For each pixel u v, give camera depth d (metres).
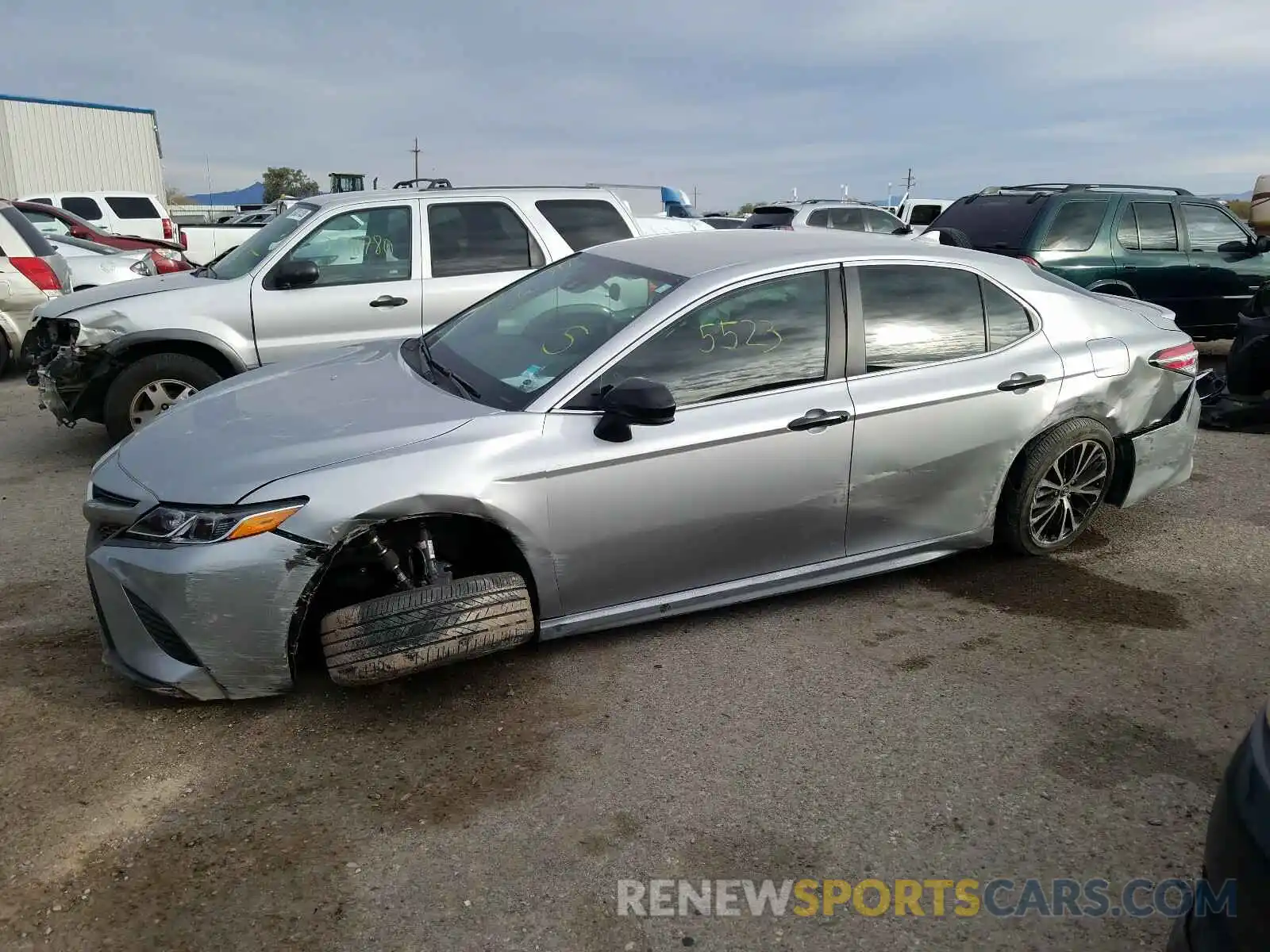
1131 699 3.61
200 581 3.14
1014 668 3.81
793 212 17.25
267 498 3.19
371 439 3.43
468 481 3.38
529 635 3.52
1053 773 3.17
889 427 4.07
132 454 3.58
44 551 4.89
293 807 2.95
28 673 3.65
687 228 13.16
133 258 11.81
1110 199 9.30
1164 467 4.95
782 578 4.08
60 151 25.95
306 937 2.46
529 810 2.95
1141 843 2.85
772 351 3.93
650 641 3.99
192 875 2.66
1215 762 3.24
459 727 3.38
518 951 2.43
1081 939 2.51
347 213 6.71
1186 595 4.46
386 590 3.64
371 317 6.66
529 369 3.84
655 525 3.72
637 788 3.06
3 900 2.55
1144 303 5.31
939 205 22.17
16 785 3.00
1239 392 7.49
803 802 3.00
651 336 3.76
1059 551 4.89
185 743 3.24
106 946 2.42
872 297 4.16
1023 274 4.61
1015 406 4.37
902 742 3.32
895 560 4.32
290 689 3.39
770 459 3.85
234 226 22.09
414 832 2.85
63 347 6.20
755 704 3.54
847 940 2.49
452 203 6.96
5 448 6.92
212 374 6.39
